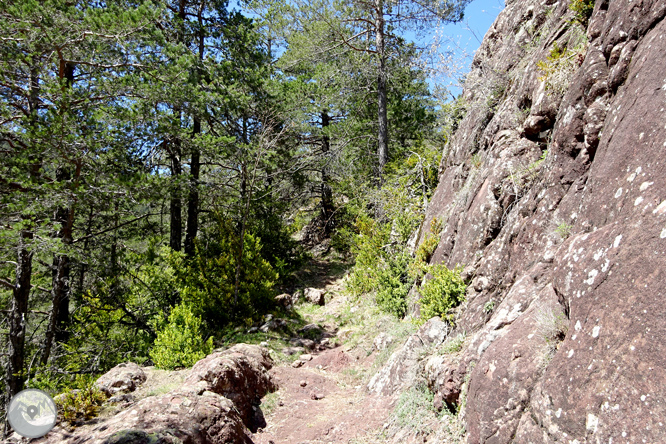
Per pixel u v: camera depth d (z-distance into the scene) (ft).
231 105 41.55
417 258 30.17
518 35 28.58
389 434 17.21
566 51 19.97
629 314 8.84
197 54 41.39
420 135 51.62
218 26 47.88
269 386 23.00
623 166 11.91
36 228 27.40
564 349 10.50
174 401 16.05
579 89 16.28
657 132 10.81
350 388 24.09
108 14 29.32
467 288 21.61
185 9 49.21
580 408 9.02
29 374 28.37
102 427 14.88
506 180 21.21
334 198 62.03
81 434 15.34
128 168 33.14
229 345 30.19
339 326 33.94
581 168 15.61
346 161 53.31
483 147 27.09
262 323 34.30
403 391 19.38
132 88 32.35
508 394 11.79
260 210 50.72
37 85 30.19
